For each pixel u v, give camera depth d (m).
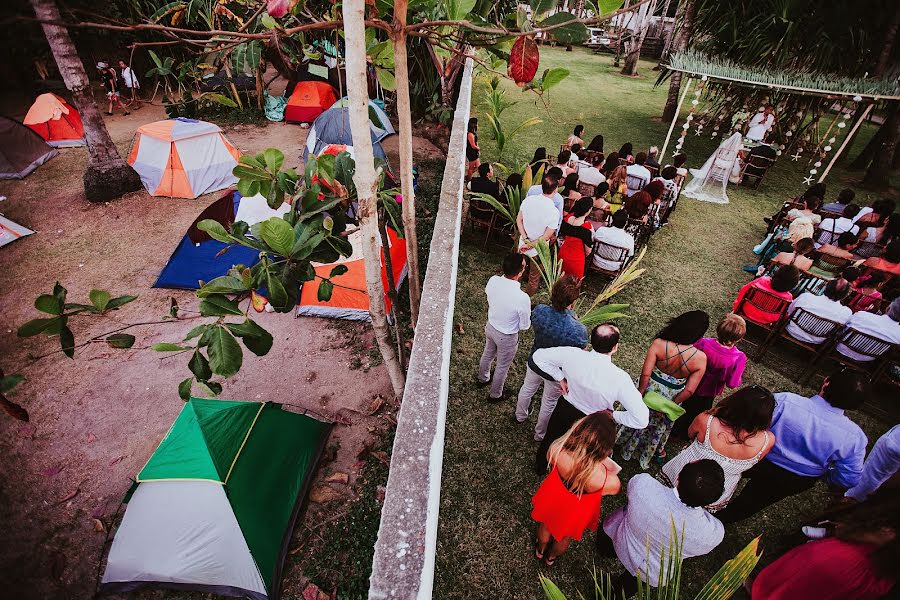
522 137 12.52
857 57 10.24
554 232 5.83
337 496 4.46
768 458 3.27
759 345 5.88
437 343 3.35
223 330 2.64
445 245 4.57
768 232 8.05
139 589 3.85
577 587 3.51
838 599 2.39
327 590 3.82
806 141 13.04
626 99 17.05
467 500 4.04
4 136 10.18
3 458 4.89
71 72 8.63
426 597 2.14
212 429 4.12
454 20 2.40
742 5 10.90
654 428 3.97
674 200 8.64
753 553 2.14
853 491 3.28
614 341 3.19
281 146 12.30
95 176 9.42
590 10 2.02
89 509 4.49
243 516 3.79
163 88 16.25
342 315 6.72
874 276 5.61
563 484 2.84
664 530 2.64
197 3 2.46
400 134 3.38
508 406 4.89
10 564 4.05
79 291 7.21
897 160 11.98
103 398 5.59
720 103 13.77
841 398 2.98
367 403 5.51
